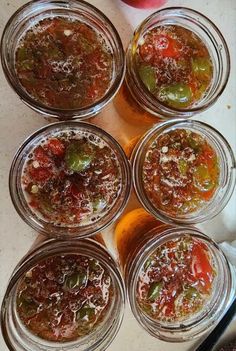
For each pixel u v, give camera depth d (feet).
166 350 0.80
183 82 0.74
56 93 0.68
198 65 0.75
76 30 0.71
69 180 0.68
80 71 0.69
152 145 0.73
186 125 0.72
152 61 0.74
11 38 0.67
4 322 0.64
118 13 0.79
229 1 0.83
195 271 0.74
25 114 0.75
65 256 0.69
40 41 0.69
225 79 0.75
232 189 0.76
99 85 0.70
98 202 0.69
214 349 0.81
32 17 0.69
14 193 0.67
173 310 0.74
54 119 0.70
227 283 0.74
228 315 0.80
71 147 0.67
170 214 0.73
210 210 0.76
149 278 0.72
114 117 0.79
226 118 0.83
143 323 0.71
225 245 0.82
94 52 0.71
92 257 0.67
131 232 0.76
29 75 0.68
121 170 0.70
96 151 0.69
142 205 0.74
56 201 0.68
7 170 0.74
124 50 0.77
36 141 0.67
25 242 0.75
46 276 0.68
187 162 0.74
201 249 0.74
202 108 0.73
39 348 0.68
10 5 0.74
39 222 0.68
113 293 0.70
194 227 0.75
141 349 0.79
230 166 0.75
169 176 0.73
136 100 0.74
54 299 0.68
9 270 0.75
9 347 0.65
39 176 0.68
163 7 0.80
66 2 0.69
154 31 0.75
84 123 0.67
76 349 0.70
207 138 0.75
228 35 0.83
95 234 0.72
